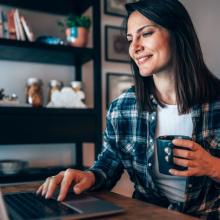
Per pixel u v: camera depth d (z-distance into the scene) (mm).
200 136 995
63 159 2350
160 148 732
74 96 2123
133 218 627
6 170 1919
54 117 1980
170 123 1033
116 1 2549
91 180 914
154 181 1007
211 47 2961
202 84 1004
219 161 758
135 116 1085
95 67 2119
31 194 820
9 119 1855
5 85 2182
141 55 979
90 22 2188
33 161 2244
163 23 948
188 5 2844
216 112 1006
